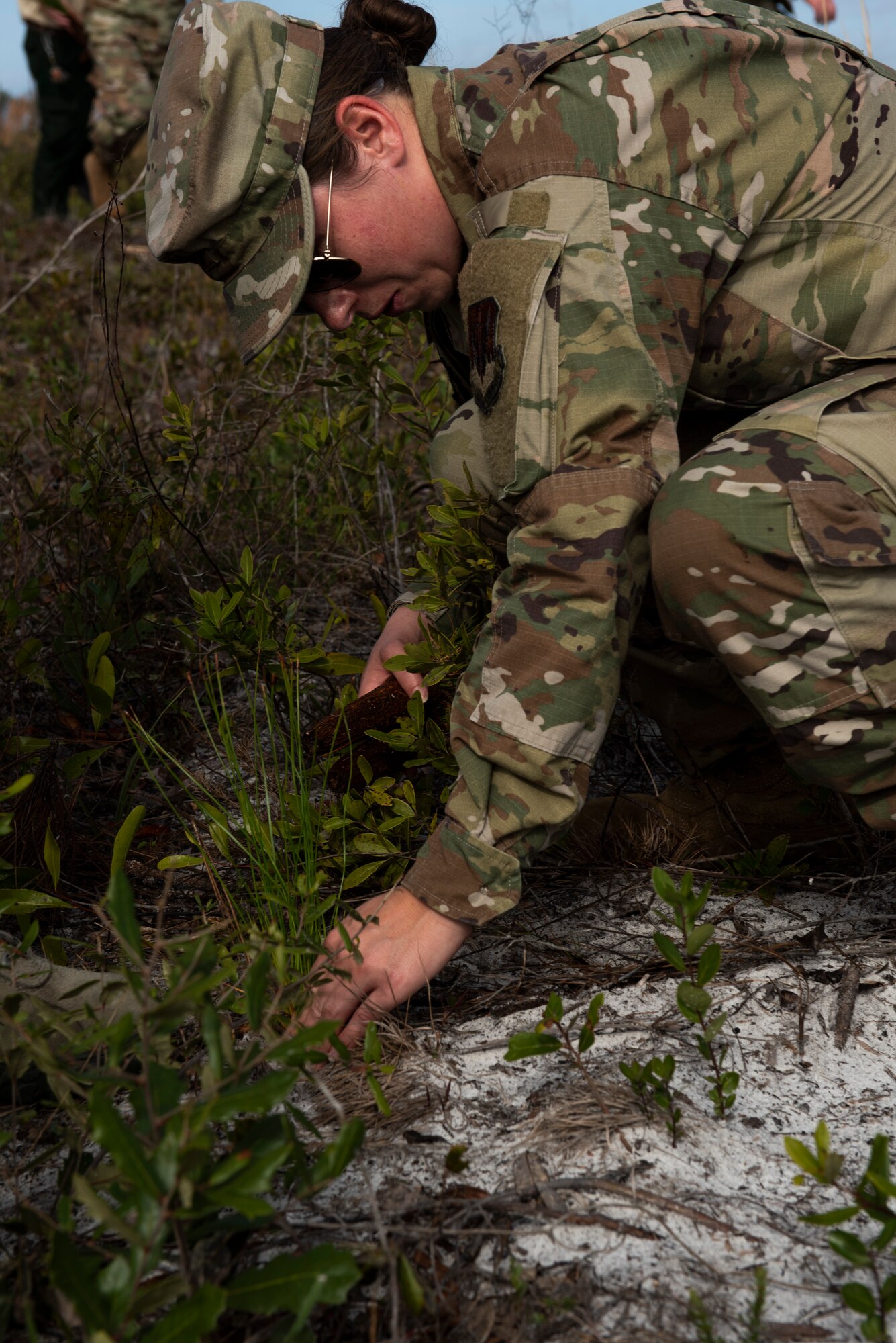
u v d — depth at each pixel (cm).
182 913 170
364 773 164
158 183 151
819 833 178
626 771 209
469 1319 102
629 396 136
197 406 299
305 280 150
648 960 156
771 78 148
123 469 238
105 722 218
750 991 148
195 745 214
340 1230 110
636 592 142
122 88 511
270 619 189
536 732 134
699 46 144
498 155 143
